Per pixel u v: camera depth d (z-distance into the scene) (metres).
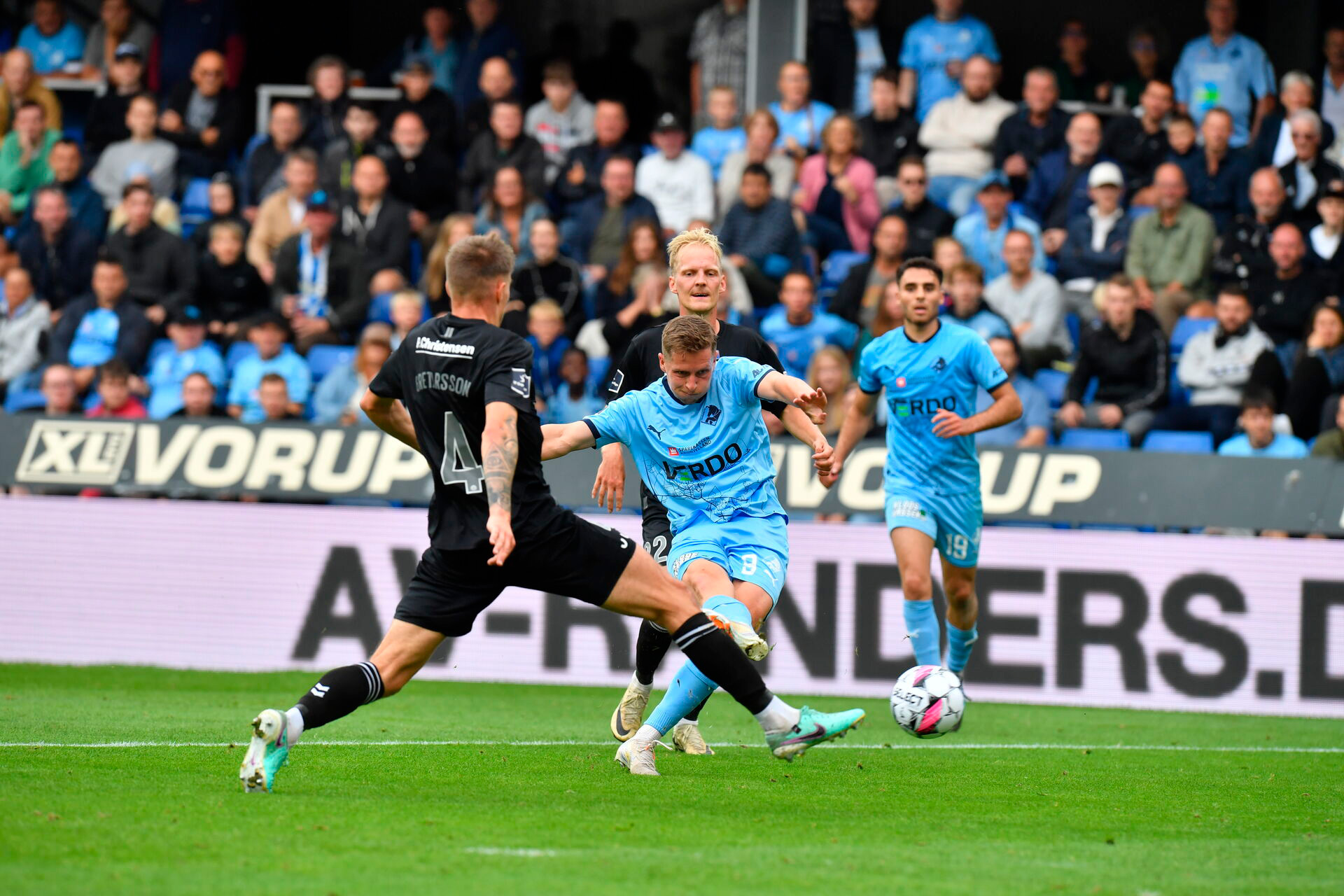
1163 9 59.88
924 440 25.23
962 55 51.66
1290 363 42.28
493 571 16.08
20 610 35.47
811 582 34.38
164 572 35.34
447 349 15.96
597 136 48.75
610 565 16.17
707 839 14.30
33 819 14.19
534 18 61.41
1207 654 33.75
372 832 14.02
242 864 12.30
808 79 49.97
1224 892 12.41
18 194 50.59
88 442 35.91
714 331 20.47
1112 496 34.22
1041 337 42.19
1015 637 34.12
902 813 16.75
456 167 49.50
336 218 44.44
